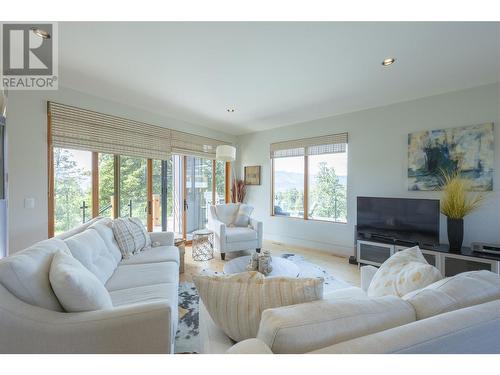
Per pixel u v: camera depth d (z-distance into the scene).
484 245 2.62
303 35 1.90
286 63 2.34
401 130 3.40
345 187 4.02
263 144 5.16
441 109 3.08
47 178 2.74
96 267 1.74
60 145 2.83
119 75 2.60
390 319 0.76
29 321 0.95
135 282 1.79
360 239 3.32
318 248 4.28
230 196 5.51
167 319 1.06
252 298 0.92
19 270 1.02
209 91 3.05
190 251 4.18
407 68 2.44
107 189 3.38
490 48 2.07
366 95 3.18
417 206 3.01
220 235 3.64
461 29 1.81
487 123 2.77
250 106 3.63
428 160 3.15
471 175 2.85
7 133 2.52
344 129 3.97
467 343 0.70
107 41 1.98
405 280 1.25
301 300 0.88
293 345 0.65
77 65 2.38
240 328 0.93
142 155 3.72
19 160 2.57
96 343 0.99
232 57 2.23
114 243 2.32
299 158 4.64
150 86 2.89
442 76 2.62
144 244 2.62
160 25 1.78
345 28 1.81
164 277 1.89
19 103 2.58
